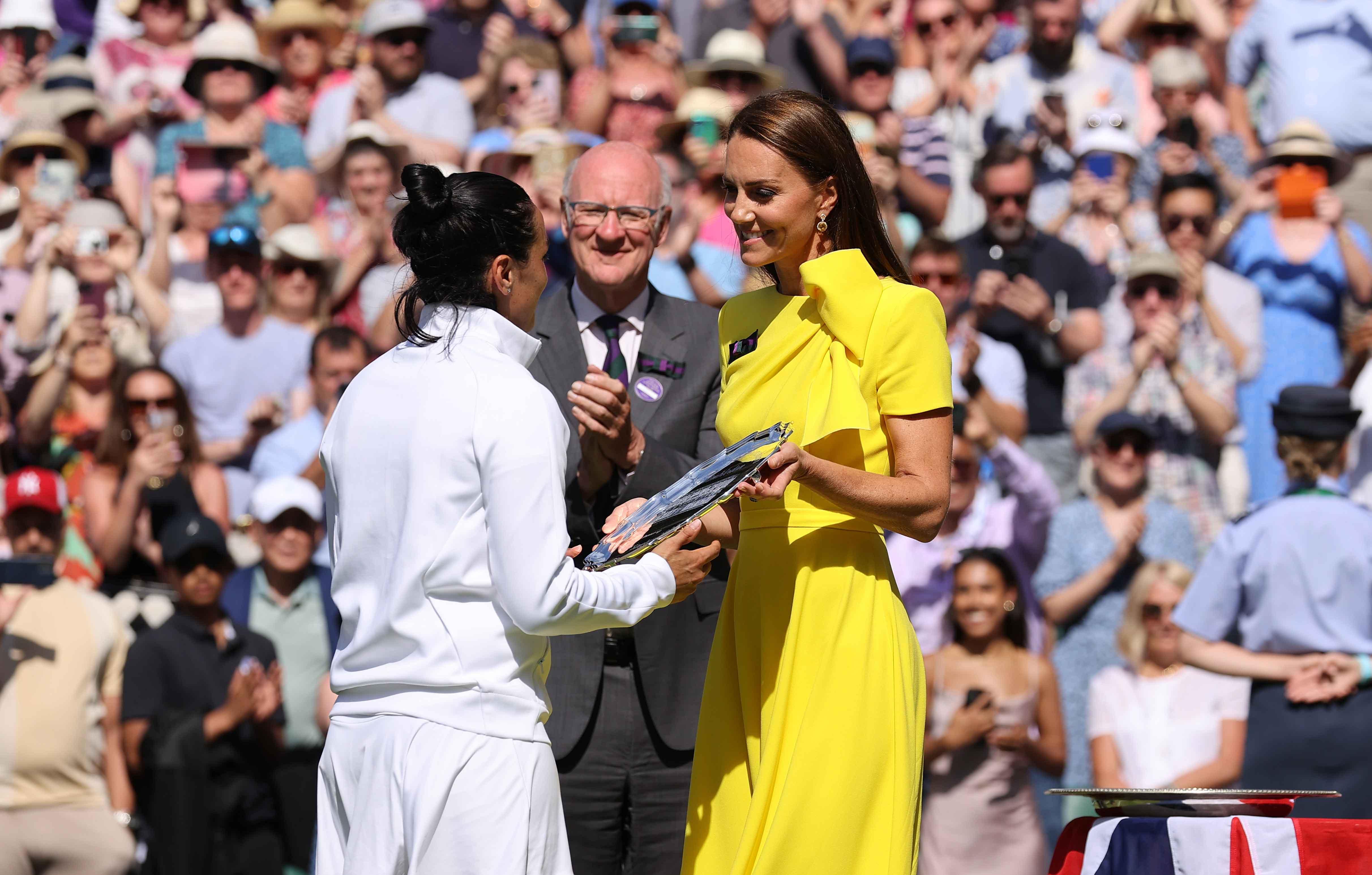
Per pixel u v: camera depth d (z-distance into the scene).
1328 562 19.50
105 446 24.55
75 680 20.81
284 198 29.19
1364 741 18.92
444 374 10.53
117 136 30.58
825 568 11.06
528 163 25.56
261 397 25.92
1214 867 11.44
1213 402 24.38
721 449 14.85
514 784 10.29
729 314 12.09
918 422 10.84
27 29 32.75
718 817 11.48
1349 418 20.08
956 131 30.33
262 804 21.14
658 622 14.13
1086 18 31.09
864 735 10.80
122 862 20.58
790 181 11.04
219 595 21.77
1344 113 28.52
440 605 10.35
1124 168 27.02
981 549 20.72
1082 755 21.45
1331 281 26.03
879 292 10.98
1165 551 22.38
